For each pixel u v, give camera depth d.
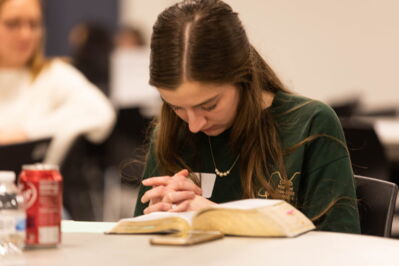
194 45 2.04
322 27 8.24
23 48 5.44
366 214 2.25
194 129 2.15
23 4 5.43
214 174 2.38
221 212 1.81
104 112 5.59
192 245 1.68
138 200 2.56
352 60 8.17
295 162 2.26
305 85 8.34
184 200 2.10
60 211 1.67
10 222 1.64
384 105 7.74
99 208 5.87
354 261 1.54
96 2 6.91
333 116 2.30
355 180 2.31
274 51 8.39
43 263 1.50
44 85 5.50
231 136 2.32
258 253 1.60
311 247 1.67
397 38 8.02
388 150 4.77
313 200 2.21
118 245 1.69
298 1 8.30
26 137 5.38
